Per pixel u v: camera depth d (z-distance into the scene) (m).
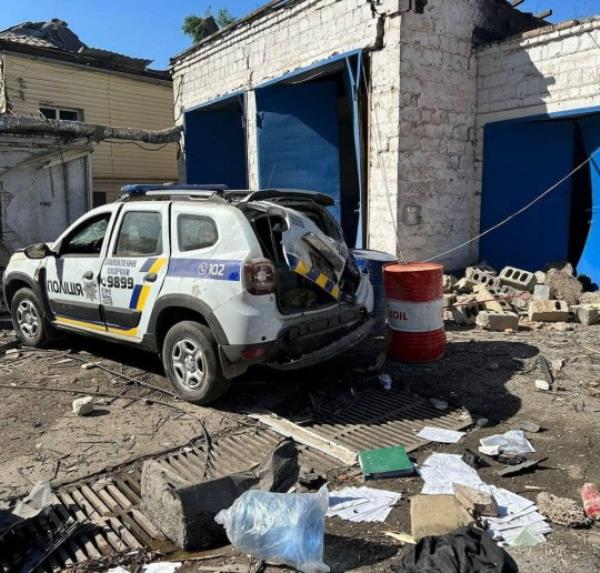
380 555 3.03
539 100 8.96
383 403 5.20
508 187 9.70
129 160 19.67
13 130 11.47
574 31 8.34
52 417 4.97
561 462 4.01
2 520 3.21
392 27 8.80
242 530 2.91
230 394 5.45
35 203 12.08
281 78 10.94
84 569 3.00
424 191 9.39
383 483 3.79
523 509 3.39
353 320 5.46
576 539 3.12
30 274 6.81
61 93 17.50
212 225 4.95
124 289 5.57
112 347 7.12
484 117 9.76
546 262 9.45
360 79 9.45
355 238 10.84
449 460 4.05
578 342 6.77
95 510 3.54
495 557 2.75
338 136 10.81
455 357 6.36
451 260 9.96
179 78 14.95
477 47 9.67
